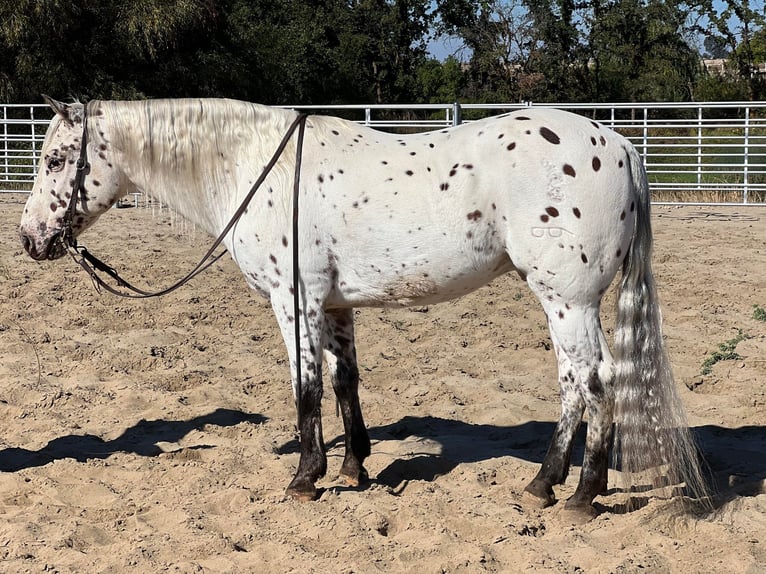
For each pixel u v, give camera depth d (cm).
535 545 370
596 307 396
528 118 401
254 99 3105
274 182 420
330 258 418
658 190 1636
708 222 1341
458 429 543
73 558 370
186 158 441
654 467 393
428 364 663
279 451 508
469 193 396
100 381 625
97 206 461
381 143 421
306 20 4316
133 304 821
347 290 424
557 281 389
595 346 393
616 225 388
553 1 4147
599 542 375
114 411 571
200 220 456
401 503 417
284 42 3566
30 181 1788
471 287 418
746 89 4097
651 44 4194
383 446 512
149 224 1280
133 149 447
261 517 411
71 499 440
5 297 840
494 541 376
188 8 2528
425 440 518
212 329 760
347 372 461
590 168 385
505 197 392
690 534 375
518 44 4272
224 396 598
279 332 754
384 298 423
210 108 437
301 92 3597
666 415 392
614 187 387
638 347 393
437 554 366
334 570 354
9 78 2458
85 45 2589
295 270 415
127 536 396
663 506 398
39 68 2488
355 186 410
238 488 439
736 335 723
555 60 4147
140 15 2469
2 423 556
